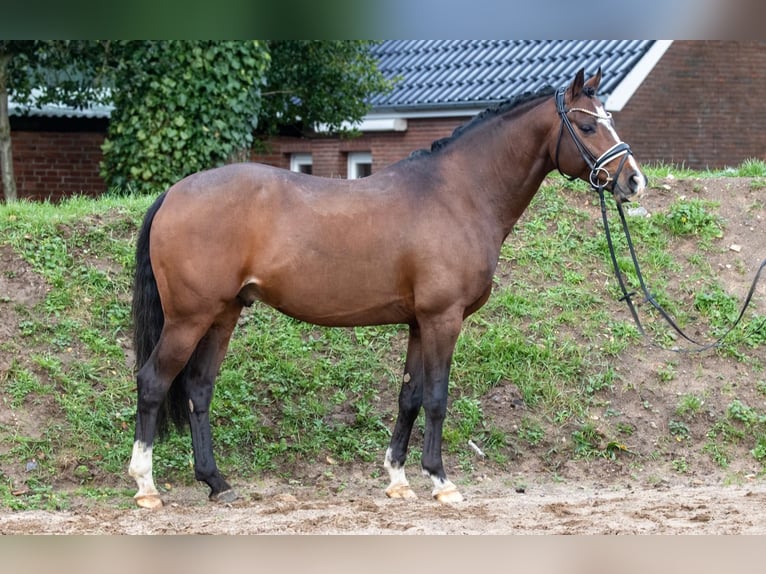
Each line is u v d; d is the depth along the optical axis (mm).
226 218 6535
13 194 13883
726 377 9367
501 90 18594
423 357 6848
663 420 8891
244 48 13195
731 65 19609
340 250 6656
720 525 6145
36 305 8906
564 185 11359
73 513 6773
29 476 7457
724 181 11680
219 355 7020
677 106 19125
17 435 7711
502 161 6992
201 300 6555
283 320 9352
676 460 8539
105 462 7734
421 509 6695
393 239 6695
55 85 14969
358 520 6301
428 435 6898
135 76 13195
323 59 16250
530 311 9758
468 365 9125
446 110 19094
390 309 6840
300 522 6246
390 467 7258
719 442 8773
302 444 8211
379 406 8711
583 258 10500
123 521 6336
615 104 17766
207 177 6656
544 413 8812
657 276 10375
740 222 11141
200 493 7449
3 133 13758
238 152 13922
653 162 18875
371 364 9047
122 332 8969
